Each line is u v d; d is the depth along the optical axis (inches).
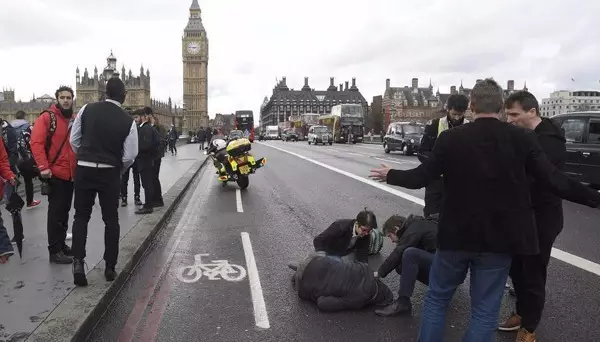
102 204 199.0
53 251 224.5
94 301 176.1
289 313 182.2
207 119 6461.6
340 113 2185.0
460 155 122.7
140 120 349.7
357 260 214.7
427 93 5383.9
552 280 219.1
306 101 7751.0
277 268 238.4
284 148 1556.3
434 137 227.9
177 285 214.4
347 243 211.9
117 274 207.5
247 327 170.4
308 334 164.9
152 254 264.7
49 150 219.1
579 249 270.7
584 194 121.6
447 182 126.2
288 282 217.5
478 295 125.4
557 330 168.2
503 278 124.5
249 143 531.8
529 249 121.0
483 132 122.4
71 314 164.1
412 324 173.3
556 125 161.8
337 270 188.1
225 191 517.0
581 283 215.2
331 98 7810.0
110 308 187.2
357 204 424.2
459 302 192.7
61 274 207.0
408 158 1048.2
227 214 382.9
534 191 150.5
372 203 428.8
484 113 124.0
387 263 186.2
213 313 182.7
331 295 185.6
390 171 132.6
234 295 201.6
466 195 122.3
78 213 194.9
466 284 212.8
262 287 210.8
